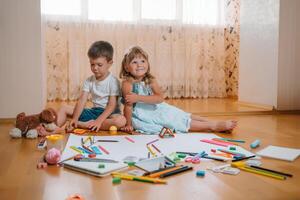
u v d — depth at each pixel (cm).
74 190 96
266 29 286
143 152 138
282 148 146
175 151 140
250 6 307
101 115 191
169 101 351
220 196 92
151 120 187
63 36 354
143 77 196
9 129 198
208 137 168
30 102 233
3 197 91
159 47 379
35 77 232
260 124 216
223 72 396
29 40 229
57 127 182
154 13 375
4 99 229
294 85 278
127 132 183
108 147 146
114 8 362
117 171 111
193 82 388
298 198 91
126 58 195
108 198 90
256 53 299
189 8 383
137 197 91
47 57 352
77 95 361
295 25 275
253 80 303
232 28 392
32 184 101
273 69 278
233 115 260
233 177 107
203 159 127
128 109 190
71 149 141
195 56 388
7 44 226
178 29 381
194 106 300
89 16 358
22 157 132
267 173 109
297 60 278
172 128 184
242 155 132
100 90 199
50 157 119
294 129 197
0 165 121
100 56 192
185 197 91
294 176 109
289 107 278
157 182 101
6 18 225
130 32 369
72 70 357
